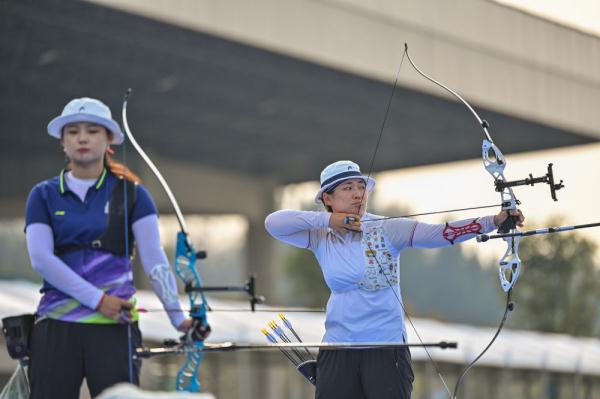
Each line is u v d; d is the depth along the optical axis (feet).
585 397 323.16
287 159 492.13
